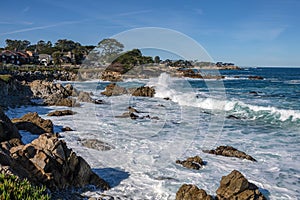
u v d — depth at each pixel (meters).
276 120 16.48
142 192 6.96
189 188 6.55
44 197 4.48
